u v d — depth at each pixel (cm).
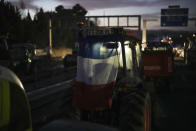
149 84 1033
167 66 1059
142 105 432
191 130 573
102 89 454
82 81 469
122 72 479
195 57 1978
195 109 766
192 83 1273
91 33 502
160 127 598
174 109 763
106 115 458
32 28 5975
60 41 6381
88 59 476
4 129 195
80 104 452
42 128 222
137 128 405
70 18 4012
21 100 218
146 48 1392
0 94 195
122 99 454
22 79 1185
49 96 980
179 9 4200
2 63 1232
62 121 238
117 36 479
